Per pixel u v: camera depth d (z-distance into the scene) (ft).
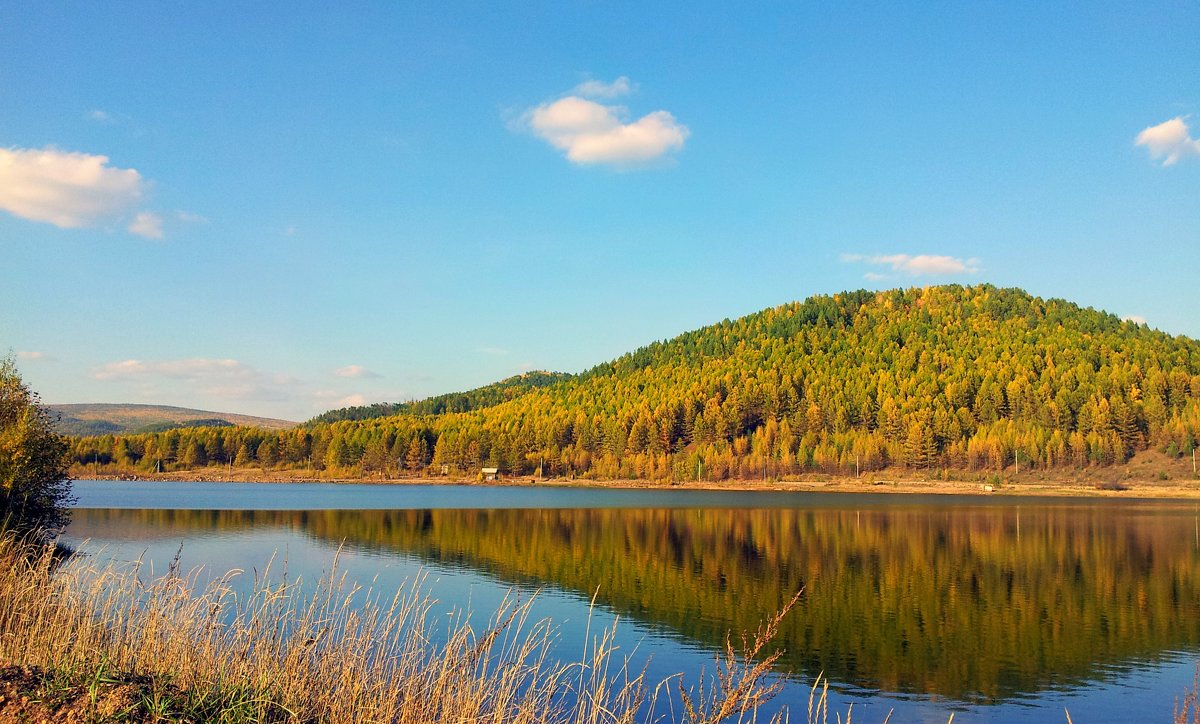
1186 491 454.81
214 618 45.37
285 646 46.44
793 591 136.87
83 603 50.72
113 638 45.65
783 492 522.47
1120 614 120.67
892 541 216.74
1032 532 242.37
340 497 422.82
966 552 192.54
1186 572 162.40
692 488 565.53
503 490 541.34
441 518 280.72
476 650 44.47
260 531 214.90
